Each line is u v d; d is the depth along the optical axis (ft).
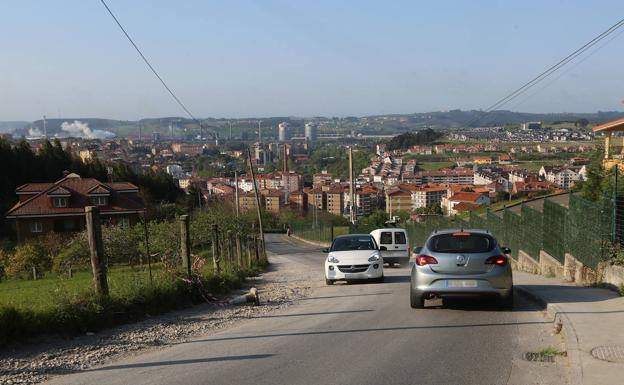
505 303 37.40
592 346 24.82
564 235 54.49
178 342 30.89
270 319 38.34
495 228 89.04
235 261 86.63
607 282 42.98
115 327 34.91
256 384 21.59
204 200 268.21
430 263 37.76
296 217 343.67
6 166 222.28
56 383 22.54
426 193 315.37
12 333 28.76
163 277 45.09
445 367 23.43
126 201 193.16
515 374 22.29
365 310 40.11
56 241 140.05
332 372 23.02
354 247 65.00
